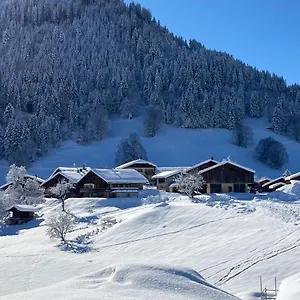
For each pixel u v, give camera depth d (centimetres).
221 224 4503
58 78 19100
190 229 4475
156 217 4928
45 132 15012
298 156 14950
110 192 7312
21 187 7619
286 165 14100
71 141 15788
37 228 5650
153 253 3897
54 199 7650
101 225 5094
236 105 17638
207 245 3881
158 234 4450
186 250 3831
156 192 7538
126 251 4069
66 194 7750
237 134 15550
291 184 7562
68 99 18188
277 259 3269
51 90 18325
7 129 14462
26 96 18162
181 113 17275
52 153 14600
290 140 16538
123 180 7506
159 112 16862
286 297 1652
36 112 17125
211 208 5109
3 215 6278
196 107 17550
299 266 3075
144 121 16525
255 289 2758
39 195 7688
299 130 16500
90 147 15162
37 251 4178
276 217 4538
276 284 2825
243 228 4272
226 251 3628
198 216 4847
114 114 18475
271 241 3722
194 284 1502
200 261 3453
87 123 16362
